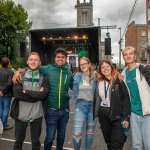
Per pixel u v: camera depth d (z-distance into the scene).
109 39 17.45
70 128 9.12
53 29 18.47
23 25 40.75
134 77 5.24
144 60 49.56
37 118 5.32
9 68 8.28
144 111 5.20
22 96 5.18
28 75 5.32
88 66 5.89
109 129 5.42
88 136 5.92
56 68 5.70
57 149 5.99
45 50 20.50
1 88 8.22
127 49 5.34
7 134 8.20
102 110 5.35
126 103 5.19
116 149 5.23
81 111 5.83
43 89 5.33
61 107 5.72
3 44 39.28
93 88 5.79
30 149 6.74
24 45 19.89
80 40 19.88
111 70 5.37
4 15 39.09
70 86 6.02
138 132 5.31
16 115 5.29
